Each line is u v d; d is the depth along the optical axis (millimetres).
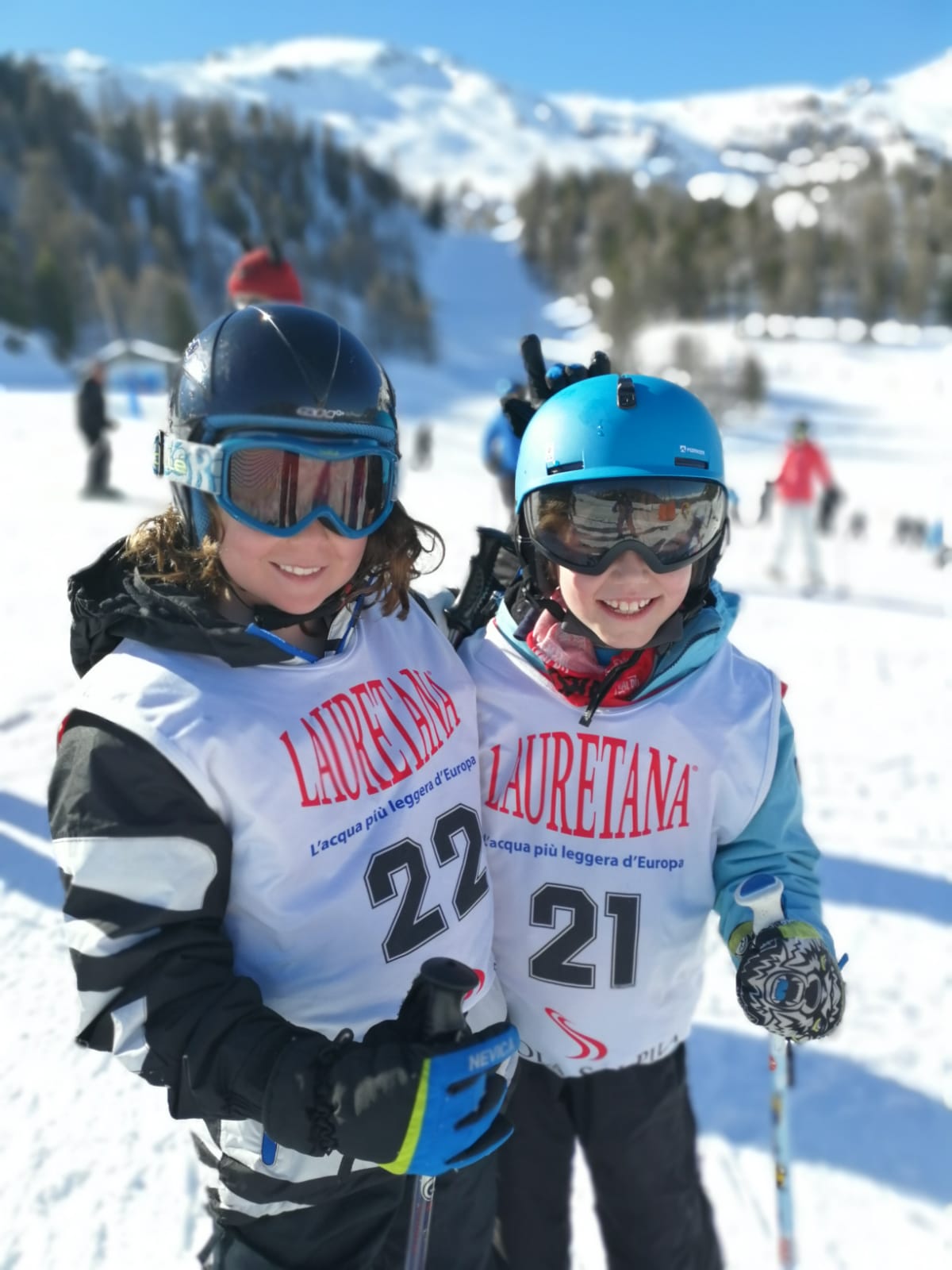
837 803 3795
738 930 1430
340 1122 1007
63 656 4922
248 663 1170
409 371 77438
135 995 1053
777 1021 1326
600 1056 1541
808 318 91812
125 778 1069
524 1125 1591
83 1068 2295
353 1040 1087
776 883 1360
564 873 1493
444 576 6621
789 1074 1629
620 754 1460
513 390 2572
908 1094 2305
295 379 1129
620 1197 1599
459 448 35125
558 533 1387
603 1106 1571
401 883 1247
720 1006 2621
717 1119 2225
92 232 86062
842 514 23812
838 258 98438
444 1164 1036
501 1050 1058
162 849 1067
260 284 4031
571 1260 1809
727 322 91562
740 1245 1904
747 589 8305
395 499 1287
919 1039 2494
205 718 1115
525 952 1518
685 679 1476
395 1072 999
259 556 1169
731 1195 2021
